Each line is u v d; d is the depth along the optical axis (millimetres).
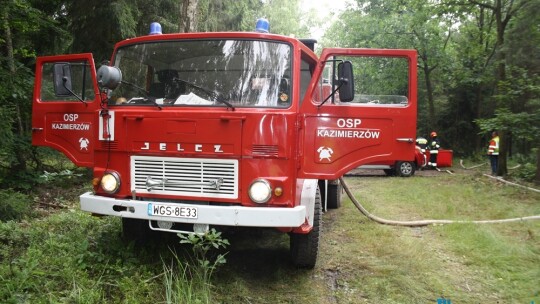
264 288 4293
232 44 4309
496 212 7812
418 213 7707
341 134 4145
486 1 15203
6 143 7145
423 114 24031
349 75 3994
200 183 4004
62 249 4449
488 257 5277
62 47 10305
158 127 4066
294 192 3955
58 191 8359
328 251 5426
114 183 4184
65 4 10430
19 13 7473
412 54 4117
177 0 11688
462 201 8891
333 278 4605
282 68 4160
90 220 5746
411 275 4750
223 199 3957
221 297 3945
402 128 4129
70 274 3809
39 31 9055
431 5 15930
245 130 3904
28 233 4910
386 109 4125
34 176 8164
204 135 3963
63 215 5969
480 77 17172
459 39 21875
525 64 10867
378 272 4770
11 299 3197
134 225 4883
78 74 4680
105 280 3967
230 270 4602
